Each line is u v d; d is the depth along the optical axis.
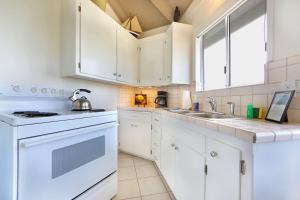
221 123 0.88
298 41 0.98
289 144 0.72
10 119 0.88
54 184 1.04
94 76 1.93
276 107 1.04
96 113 1.37
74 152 1.17
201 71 2.30
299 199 0.74
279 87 1.10
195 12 2.31
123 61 2.44
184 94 2.36
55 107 1.81
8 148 0.88
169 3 2.55
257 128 0.74
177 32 2.32
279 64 1.10
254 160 0.66
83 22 1.78
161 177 1.93
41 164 0.96
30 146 0.90
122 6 2.84
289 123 0.93
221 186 0.85
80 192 1.21
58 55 1.81
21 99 1.52
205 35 2.26
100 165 1.40
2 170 0.93
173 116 1.51
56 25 1.78
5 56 1.41
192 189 1.16
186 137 1.27
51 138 0.99
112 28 2.21
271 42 1.16
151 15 2.86
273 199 0.69
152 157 2.37
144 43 2.77
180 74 2.32
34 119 0.93
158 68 2.61
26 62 1.55
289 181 0.72
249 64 1.55
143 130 2.48
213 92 1.87
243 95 1.43
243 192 0.70
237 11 1.67
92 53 1.89
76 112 1.40
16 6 1.47
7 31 1.42
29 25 1.57
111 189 1.51
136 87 3.20
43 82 1.68
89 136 1.29
